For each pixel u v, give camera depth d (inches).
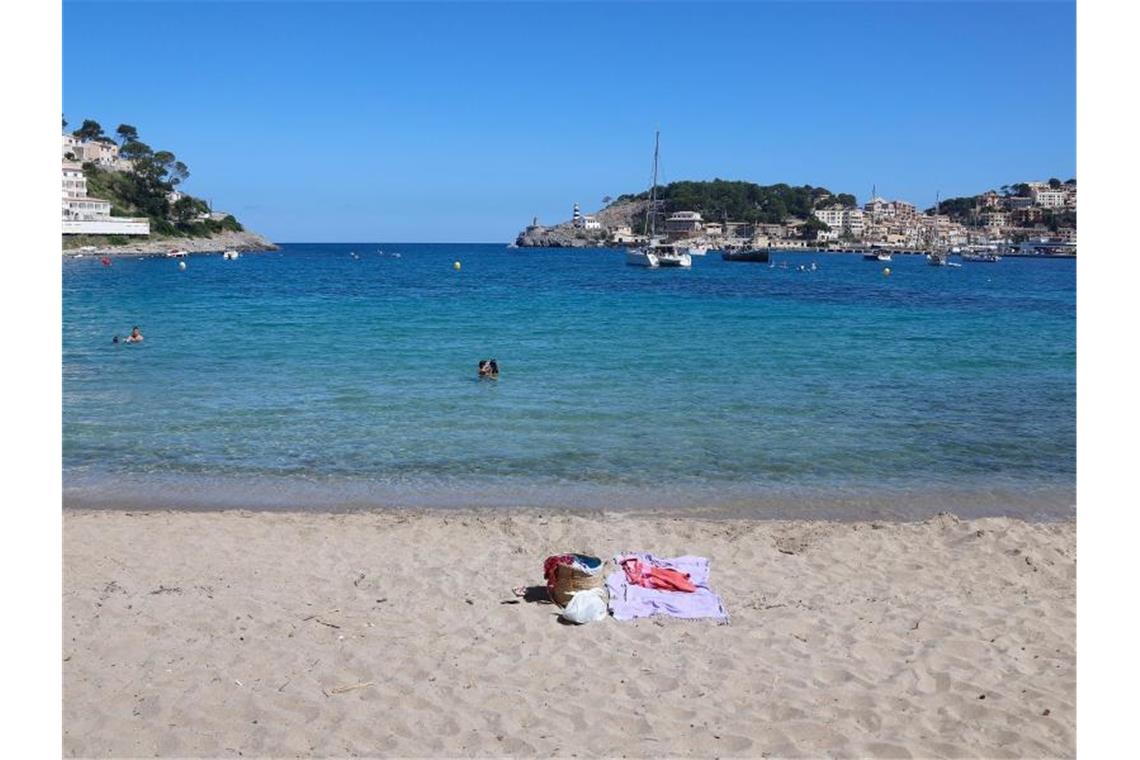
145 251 5007.4
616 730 216.7
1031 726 219.1
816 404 675.4
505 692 234.1
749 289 2304.4
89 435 551.5
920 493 456.8
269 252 6555.1
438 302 1716.3
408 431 570.9
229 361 868.6
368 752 204.8
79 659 245.8
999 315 1549.0
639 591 304.2
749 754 207.0
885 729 218.7
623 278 2859.3
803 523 394.9
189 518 389.1
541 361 887.1
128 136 6309.1
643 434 569.6
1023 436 575.5
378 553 347.9
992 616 288.5
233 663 246.5
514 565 336.2
